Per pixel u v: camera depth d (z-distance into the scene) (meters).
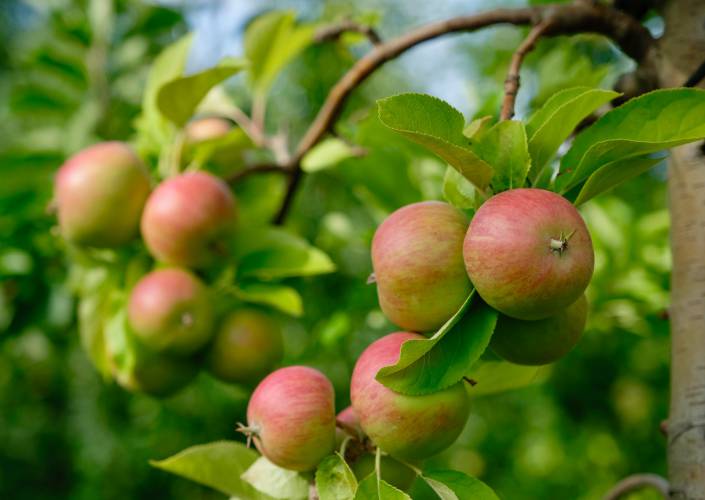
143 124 1.12
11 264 1.20
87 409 1.89
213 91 1.19
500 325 0.76
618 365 1.69
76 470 2.02
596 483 1.93
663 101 0.74
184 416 1.92
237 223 1.03
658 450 1.88
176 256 1.00
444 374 0.72
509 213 0.71
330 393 0.77
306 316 1.39
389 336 0.75
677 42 0.84
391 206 1.14
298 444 0.75
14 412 2.02
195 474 0.79
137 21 1.46
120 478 2.01
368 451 0.77
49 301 1.24
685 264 0.80
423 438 0.73
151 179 1.04
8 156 1.23
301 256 1.03
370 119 1.10
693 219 0.80
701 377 0.78
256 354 1.01
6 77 1.85
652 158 0.74
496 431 2.07
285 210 1.11
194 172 1.02
